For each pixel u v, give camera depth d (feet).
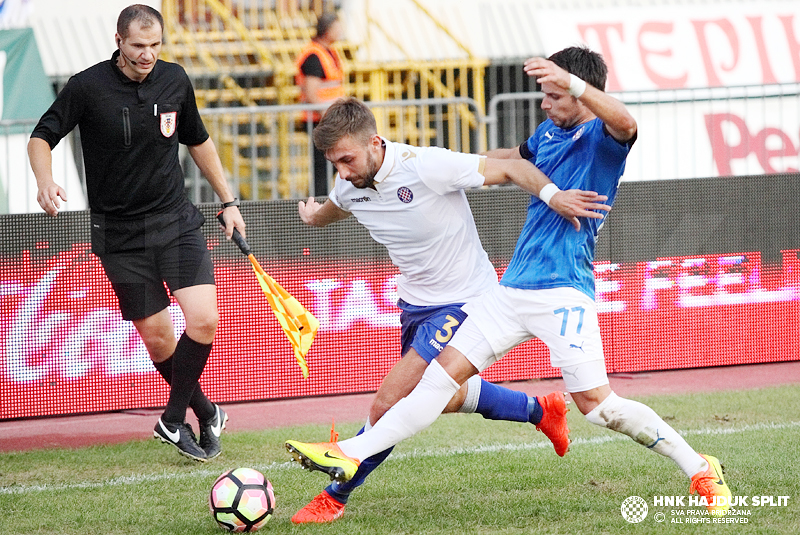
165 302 61.16
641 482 51.44
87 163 58.34
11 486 53.88
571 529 44.11
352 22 140.46
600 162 44.42
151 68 56.44
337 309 77.30
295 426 67.72
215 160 62.18
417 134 139.03
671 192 82.69
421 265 48.65
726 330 84.33
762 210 84.69
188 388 58.54
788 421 64.18
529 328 45.47
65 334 72.64
